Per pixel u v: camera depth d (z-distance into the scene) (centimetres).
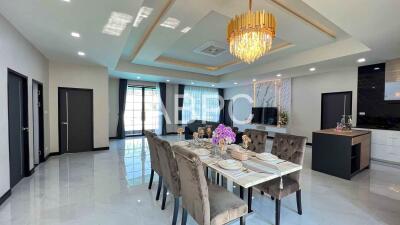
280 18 309
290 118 739
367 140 430
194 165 164
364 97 523
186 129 716
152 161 312
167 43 414
